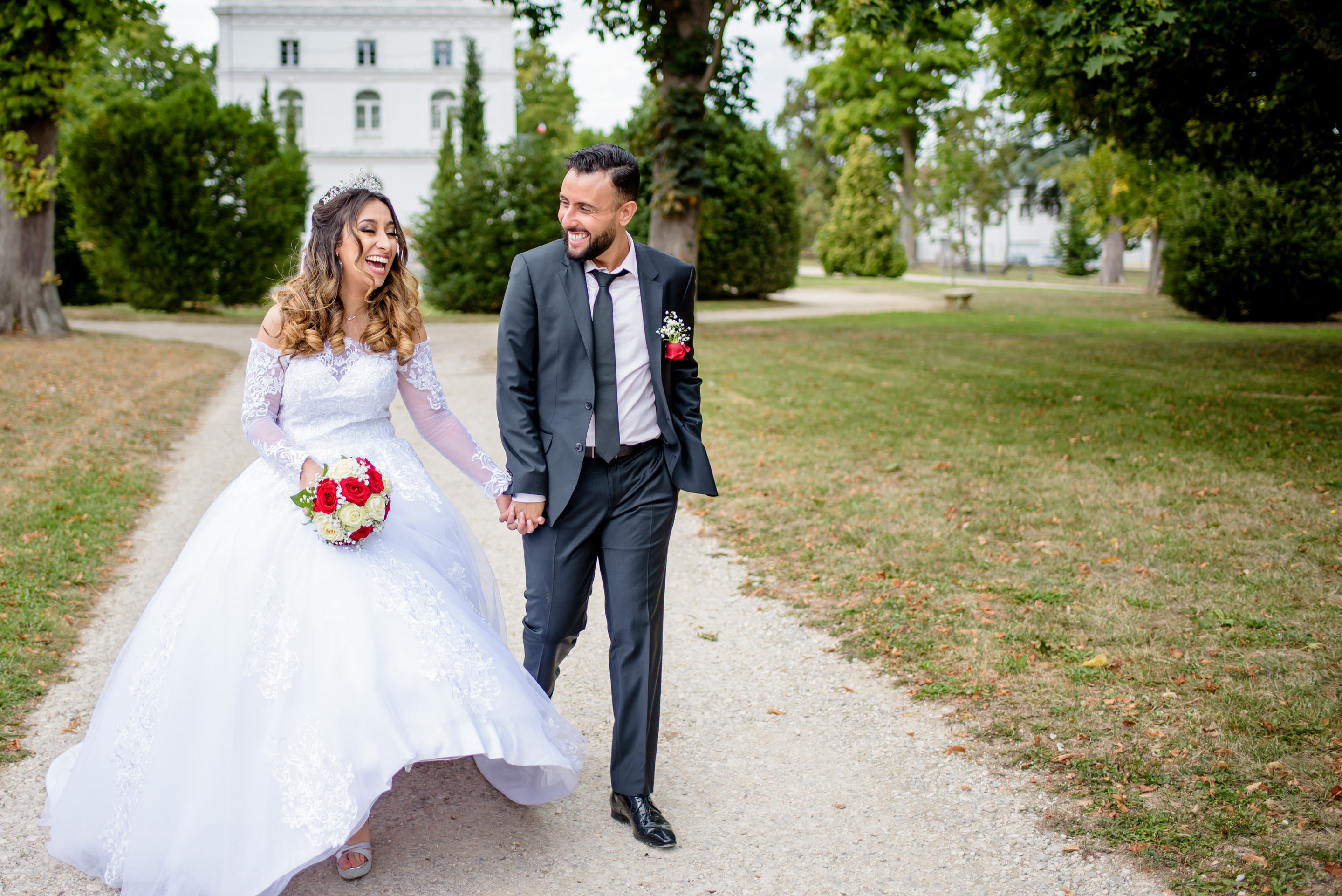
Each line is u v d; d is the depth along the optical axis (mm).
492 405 11266
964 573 5305
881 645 4426
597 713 3846
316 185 43031
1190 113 12742
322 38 42719
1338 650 4148
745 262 29078
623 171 2822
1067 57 11289
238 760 2496
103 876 2648
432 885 2707
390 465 3076
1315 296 20297
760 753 3549
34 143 15680
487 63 43406
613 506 2990
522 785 3029
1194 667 4043
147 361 13758
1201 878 2707
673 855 2896
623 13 17297
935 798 3215
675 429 3062
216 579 2697
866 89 45469
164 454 8367
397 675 2598
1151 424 9078
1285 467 7262
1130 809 3055
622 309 2965
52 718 3605
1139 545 5660
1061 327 19859
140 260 22016
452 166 26562
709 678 4199
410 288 3111
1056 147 45625
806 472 7672
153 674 2637
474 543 3348
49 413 9180
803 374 12977
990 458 7953
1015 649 4301
